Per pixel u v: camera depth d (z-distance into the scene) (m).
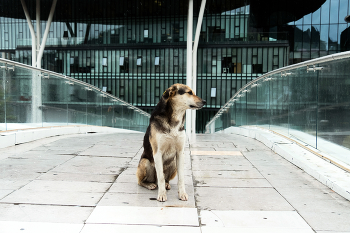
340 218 2.79
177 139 3.17
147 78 33.56
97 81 34.22
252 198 3.39
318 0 32.19
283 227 2.58
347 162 4.21
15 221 2.60
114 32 33.91
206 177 4.35
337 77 4.39
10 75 6.23
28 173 4.24
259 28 33.97
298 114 6.11
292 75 6.42
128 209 2.96
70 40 33.97
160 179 3.25
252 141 8.25
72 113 9.50
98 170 4.61
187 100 3.01
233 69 32.16
